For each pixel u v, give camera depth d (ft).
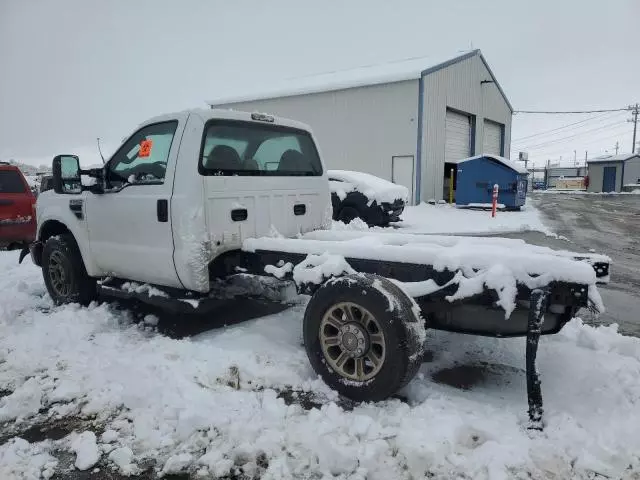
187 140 13.60
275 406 10.12
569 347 12.98
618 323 16.57
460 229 42.75
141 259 14.69
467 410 9.95
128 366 12.13
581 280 9.35
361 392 10.50
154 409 10.25
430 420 9.48
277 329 14.83
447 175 74.84
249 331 14.65
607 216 56.80
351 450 8.60
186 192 13.32
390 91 65.51
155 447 9.16
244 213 14.39
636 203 83.20
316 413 9.78
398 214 41.68
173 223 13.56
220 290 14.58
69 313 16.37
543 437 8.90
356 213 40.37
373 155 67.82
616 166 146.10
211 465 8.54
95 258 16.49
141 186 14.56
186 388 10.83
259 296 15.02
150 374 11.61
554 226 45.96
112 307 17.43
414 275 11.28
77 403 10.87
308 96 72.13
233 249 14.15
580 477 7.97
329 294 10.96
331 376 11.01
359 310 10.59
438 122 68.44
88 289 17.76
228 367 11.98
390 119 65.92
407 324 10.07
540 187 187.62
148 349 13.30
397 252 11.46
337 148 70.74
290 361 12.36
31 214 30.14
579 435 8.72
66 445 9.37
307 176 16.90
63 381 11.60
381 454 8.58
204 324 15.96
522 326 10.70
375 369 10.37
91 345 13.96
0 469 8.55
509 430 9.14
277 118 16.11
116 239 15.49
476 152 81.15
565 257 11.26
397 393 11.02
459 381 11.57
